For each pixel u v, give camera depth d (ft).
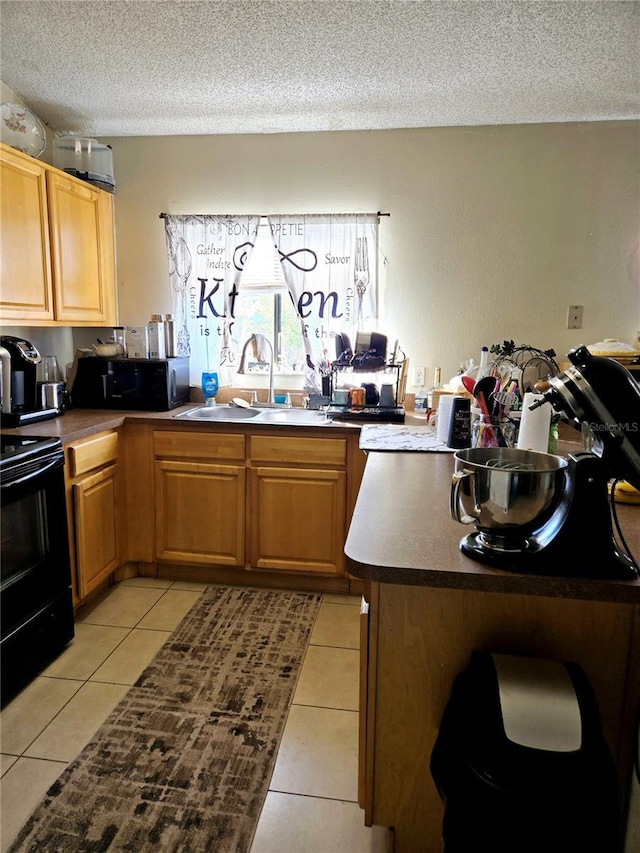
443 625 3.78
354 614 8.27
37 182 8.08
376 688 3.90
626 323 9.41
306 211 9.93
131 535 9.25
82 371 9.58
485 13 6.50
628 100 8.44
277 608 8.42
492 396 6.37
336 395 9.45
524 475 3.39
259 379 10.48
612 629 3.63
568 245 9.41
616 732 3.72
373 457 6.50
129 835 4.64
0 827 4.67
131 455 9.04
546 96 8.39
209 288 10.13
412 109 8.91
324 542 8.74
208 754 5.52
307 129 9.68
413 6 6.42
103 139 10.20
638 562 3.49
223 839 4.63
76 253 9.09
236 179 10.02
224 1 6.42
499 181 9.44
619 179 9.16
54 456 6.88
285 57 7.53
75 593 7.72
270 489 8.74
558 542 3.34
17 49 7.47
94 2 6.50
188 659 7.06
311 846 4.58
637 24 6.59
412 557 3.51
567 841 2.85
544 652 3.73
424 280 9.82
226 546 8.99
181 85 8.33
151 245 10.36
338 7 6.48
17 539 6.30
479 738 3.13
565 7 6.35
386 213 9.71
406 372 9.61
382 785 4.01
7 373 7.67
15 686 6.27
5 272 7.50
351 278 9.72
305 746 5.65
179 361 9.95
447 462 6.24
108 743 5.62
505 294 9.66
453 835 3.09
